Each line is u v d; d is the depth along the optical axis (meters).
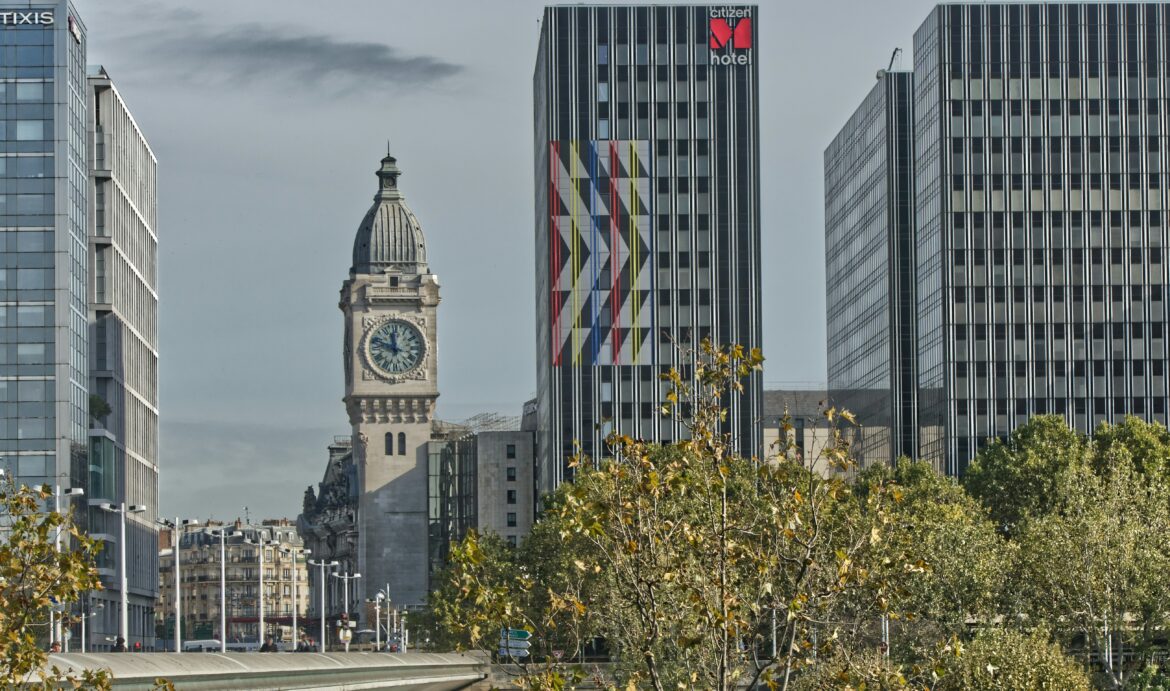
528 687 64.00
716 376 63.00
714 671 63.66
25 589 67.38
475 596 61.50
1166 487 167.25
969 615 148.00
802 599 60.22
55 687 68.56
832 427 64.75
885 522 62.62
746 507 63.91
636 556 61.25
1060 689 117.25
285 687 143.88
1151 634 145.38
